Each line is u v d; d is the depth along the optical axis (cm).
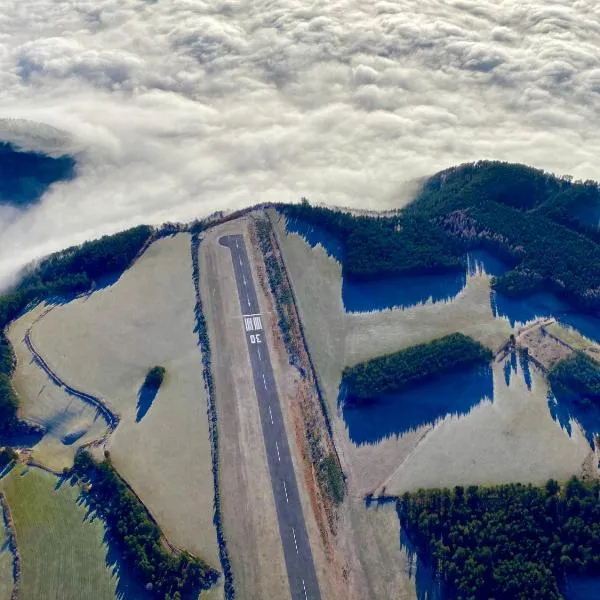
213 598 16975
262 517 18462
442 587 16675
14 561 17925
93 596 17088
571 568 16275
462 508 17700
